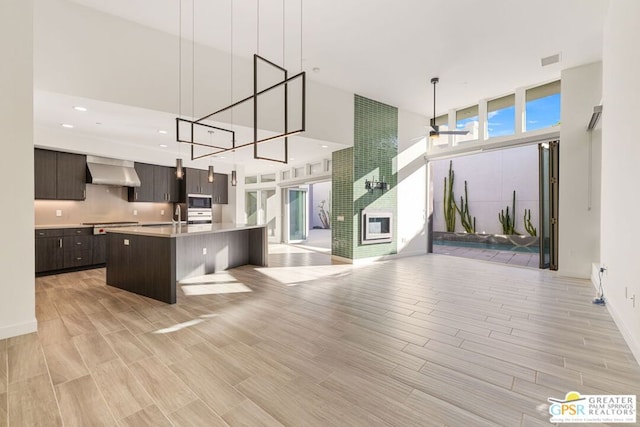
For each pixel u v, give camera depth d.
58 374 2.08
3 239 2.66
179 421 1.64
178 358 2.31
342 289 4.29
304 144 6.11
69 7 3.46
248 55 4.71
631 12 2.56
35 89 3.30
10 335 2.66
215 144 6.05
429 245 7.94
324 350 2.46
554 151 5.43
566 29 3.94
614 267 3.15
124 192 6.51
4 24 2.65
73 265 5.31
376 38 4.20
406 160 7.31
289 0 3.44
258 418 1.66
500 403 1.79
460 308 3.48
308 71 5.23
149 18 3.81
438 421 1.64
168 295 3.63
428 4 3.50
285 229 9.84
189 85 4.30
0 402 1.78
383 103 6.77
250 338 2.67
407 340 2.64
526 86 5.74
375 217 6.68
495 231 10.26
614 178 3.18
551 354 2.39
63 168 5.39
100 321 3.06
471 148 6.70
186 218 7.13
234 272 5.41
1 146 2.65
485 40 4.22
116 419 1.65
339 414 1.70
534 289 4.29
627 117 2.68
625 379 2.05
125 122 4.58
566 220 5.04
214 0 3.46
